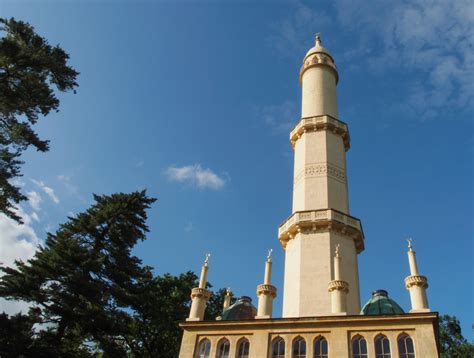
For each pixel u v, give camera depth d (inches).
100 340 1560.0
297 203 1850.4
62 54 1541.6
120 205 1876.2
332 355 1219.2
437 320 1233.4
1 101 1390.3
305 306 1504.7
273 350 1294.3
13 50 1409.9
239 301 1545.3
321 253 1612.9
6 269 1568.7
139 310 1828.2
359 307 1556.3
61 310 1508.4
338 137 2034.9
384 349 1198.3
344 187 1878.7
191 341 1370.6
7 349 1337.4
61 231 1759.4
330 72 2337.6
